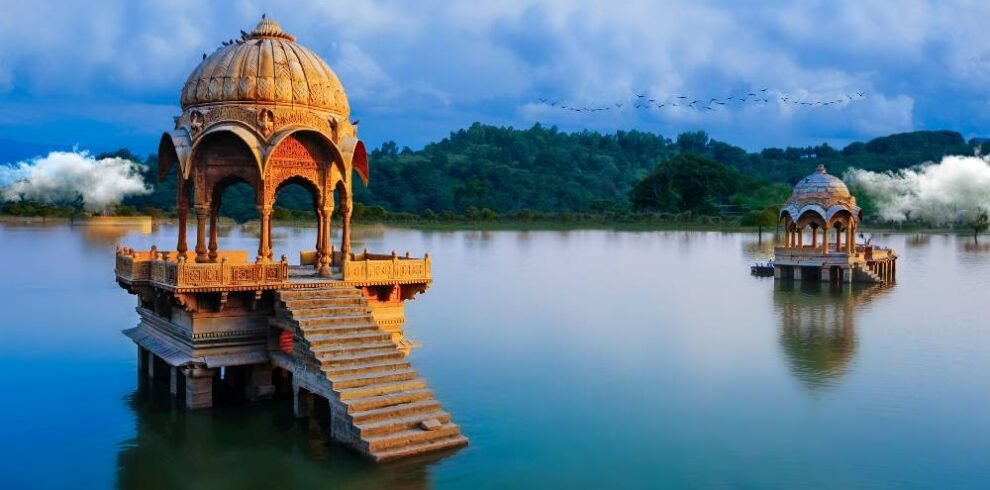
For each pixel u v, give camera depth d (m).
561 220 132.00
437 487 16.56
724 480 17.42
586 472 17.67
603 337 32.88
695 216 132.50
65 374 25.17
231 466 17.48
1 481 16.84
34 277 48.62
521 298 43.97
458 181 173.88
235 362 20.88
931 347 31.41
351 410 17.94
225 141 22.33
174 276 20.11
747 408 22.75
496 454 18.55
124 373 25.36
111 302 39.28
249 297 21.06
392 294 22.72
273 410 21.08
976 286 52.38
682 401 23.33
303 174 22.81
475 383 25.05
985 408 22.83
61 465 17.72
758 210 129.00
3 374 25.16
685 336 33.41
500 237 100.06
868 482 17.39
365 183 25.12
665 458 18.66
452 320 36.34
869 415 22.17
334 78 23.89
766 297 46.28
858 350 30.75
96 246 71.19
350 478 16.77
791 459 18.69
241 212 109.25
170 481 16.81
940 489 17.03
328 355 18.97
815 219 55.34
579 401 23.20
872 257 54.72
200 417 20.55
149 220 106.44
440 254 72.62
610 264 65.31
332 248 26.42
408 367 19.44
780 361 28.70
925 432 20.73
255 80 22.16
